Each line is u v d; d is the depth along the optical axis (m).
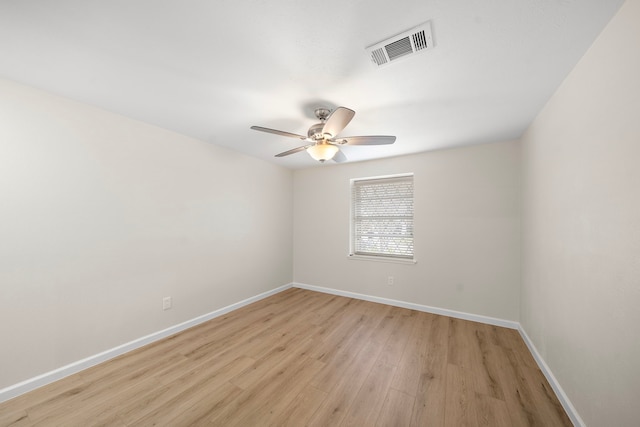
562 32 1.15
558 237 1.64
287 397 1.60
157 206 2.35
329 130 1.74
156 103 1.88
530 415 1.45
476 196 2.82
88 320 1.91
